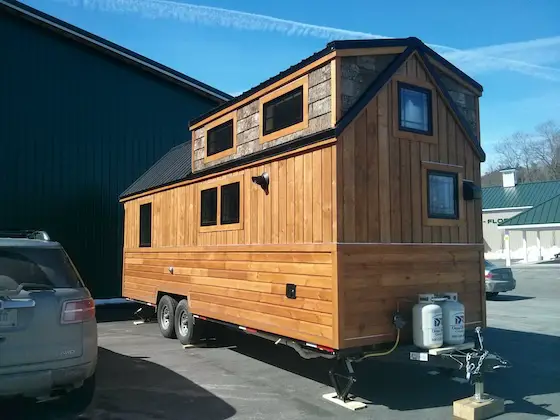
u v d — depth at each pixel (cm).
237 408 512
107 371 653
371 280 532
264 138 656
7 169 1204
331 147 529
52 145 1273
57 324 416
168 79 1456
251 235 662
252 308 649
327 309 518
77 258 1294
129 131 1395
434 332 525
